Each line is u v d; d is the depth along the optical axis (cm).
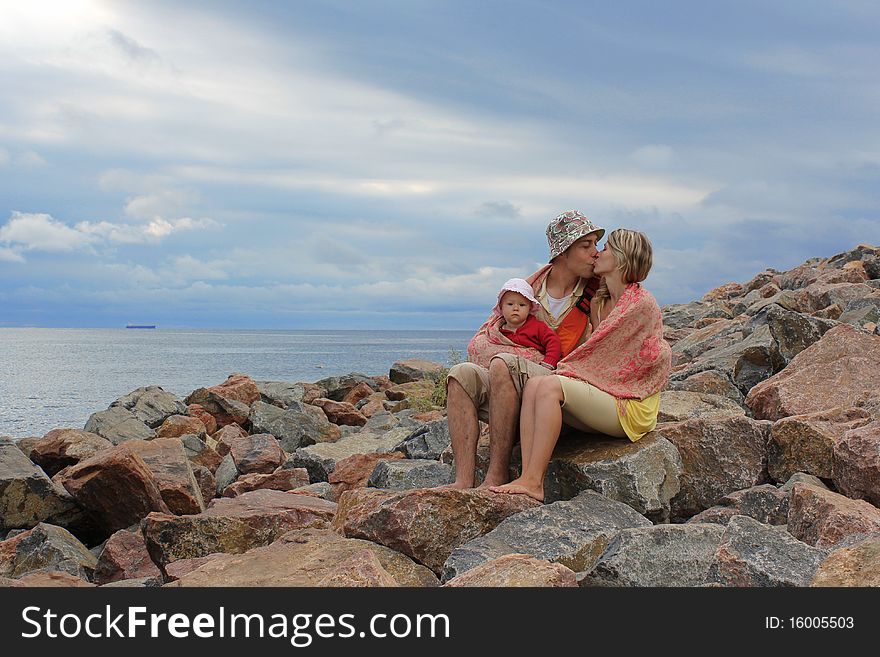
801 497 559
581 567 527
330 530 611
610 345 642
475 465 647
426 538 561
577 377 635
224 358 6906
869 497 615
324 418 1579
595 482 628
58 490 900
